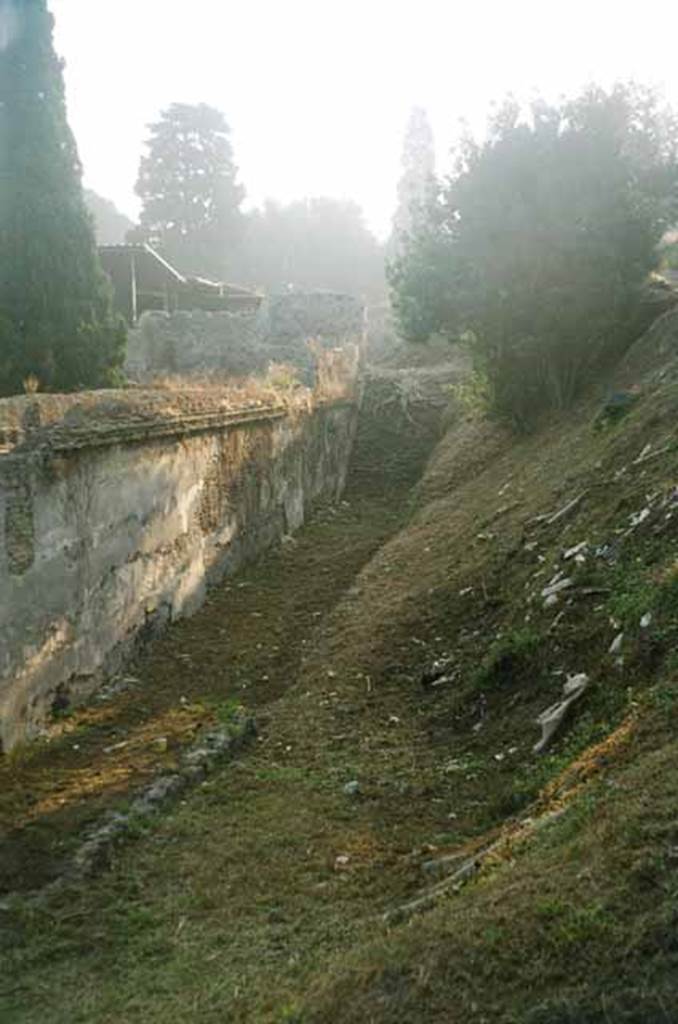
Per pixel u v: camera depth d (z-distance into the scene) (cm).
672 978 352
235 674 1042
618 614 767
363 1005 387
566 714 705
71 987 500
